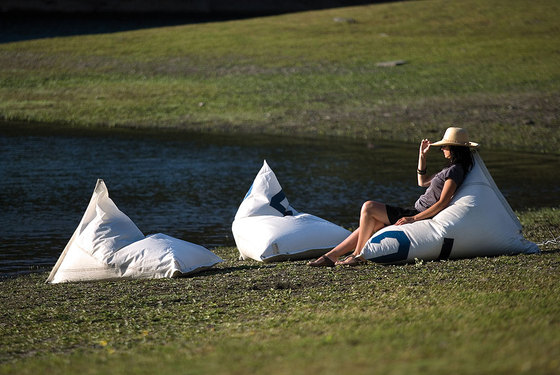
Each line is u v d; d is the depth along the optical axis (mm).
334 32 81562
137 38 78750
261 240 17188
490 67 65875
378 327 9547
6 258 19781
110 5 105312
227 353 8766
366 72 64562
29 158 36500
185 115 51562
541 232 19609
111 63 67875
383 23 85938
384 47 74500
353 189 30500
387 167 35938
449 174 15367
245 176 33219
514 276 12906
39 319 12312
